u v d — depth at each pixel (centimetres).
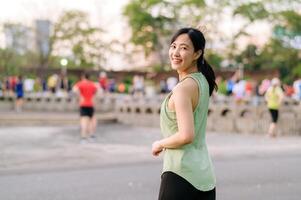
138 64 5206
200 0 3681
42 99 2644
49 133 1597
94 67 4234
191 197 279
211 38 3772
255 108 1598
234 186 739
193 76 282
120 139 1439
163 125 286
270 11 3716
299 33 3919
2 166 941
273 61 4372
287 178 806
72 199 657
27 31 4294
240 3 3700
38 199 659
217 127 1694
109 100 2525
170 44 294
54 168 916
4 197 671
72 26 4156
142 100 1995
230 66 4347
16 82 2702
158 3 3831
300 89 2156
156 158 1038
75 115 2206
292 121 1533
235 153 1112
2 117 1955
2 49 4119
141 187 732
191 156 280
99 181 780
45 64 4347
